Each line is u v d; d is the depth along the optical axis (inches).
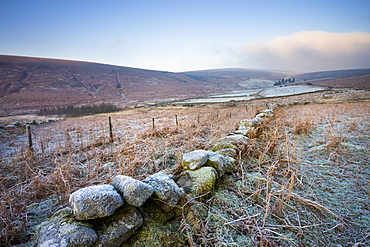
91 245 63.6
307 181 131.1
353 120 340.2
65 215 72.7
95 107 2655.0
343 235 84.9
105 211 70.1
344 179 133.4
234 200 106.7
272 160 163.3
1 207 94.8
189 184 107.0
